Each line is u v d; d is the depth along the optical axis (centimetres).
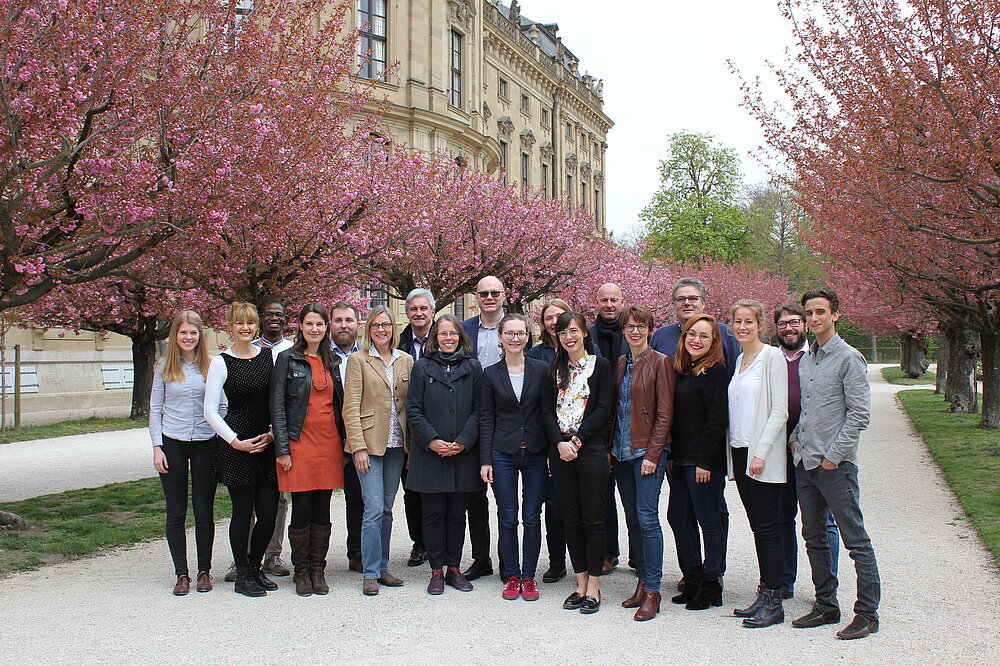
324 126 1154
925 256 1291
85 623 550
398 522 920
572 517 590
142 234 982
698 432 572
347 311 682
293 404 621
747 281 5050
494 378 629
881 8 1073
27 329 2088
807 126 1227
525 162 4475
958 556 723
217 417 608
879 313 2823
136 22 852
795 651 488
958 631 521
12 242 808
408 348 739
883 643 501
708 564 584
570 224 2330
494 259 1983
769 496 550
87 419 2269
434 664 469
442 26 2877
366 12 2639
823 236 1511
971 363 2242
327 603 598
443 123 2786
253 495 637
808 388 540
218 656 484
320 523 632
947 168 996
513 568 614
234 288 1152
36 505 1001
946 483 1138
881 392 3388
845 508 521
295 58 1102
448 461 625
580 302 2517
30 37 772
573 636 519
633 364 595
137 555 768
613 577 682
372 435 626
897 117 1012
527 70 4469
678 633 525
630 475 603
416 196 1552
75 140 911
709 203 5622
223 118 934
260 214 1072
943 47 974
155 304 1856
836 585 553
